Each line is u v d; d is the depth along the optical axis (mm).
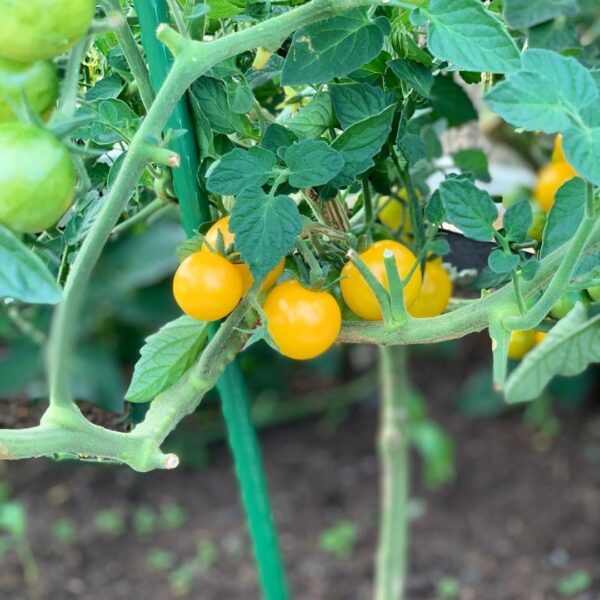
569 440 1748
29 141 511
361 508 1631
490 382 1843
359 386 1902
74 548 1558
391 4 557
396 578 1034
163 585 1475
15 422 721
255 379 1866
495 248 604
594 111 525
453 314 594
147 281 1452
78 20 514
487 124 793
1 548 1539
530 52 520
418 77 602
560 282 559
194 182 606
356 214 676
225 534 1581
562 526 1550
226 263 577
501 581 1443
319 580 1474
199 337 619
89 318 1541
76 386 1244
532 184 822
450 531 1563
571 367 662
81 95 633
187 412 618
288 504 1658
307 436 1850
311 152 559
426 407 1868
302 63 569
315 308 583
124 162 542
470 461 1724
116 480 1729
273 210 557
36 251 609
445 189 567
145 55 617
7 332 1138
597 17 672
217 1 601
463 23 548
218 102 593
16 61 522
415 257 632
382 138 578
